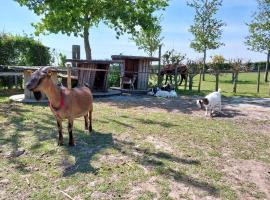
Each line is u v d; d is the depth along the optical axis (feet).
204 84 86.02
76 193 15.76
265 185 17.51
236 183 17.53
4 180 17.08
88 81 52.70
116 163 19.70
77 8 58.29
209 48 103.91
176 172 18.60
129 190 16.20
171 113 37.60
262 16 88.33
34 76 19.84
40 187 16.34
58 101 21.20
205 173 18.61
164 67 72.49
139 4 61.62
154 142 24.41
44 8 60.18
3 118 31.07
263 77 118.83
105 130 27.50
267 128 31.12
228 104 46.42
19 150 21.66
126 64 62.08
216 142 25.16
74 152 21.47
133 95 55.83
